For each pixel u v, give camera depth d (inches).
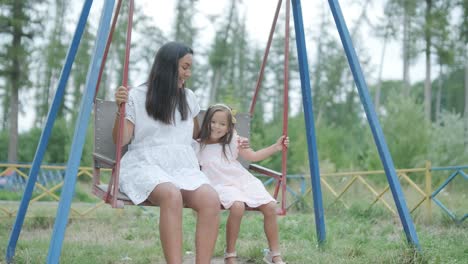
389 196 333.4
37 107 1082.1
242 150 155.7
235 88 1327.5
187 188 118.5
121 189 126.0
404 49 998.4
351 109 1284.4
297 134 636.7
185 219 277.4
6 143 992.2
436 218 273.1
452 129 522.9
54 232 112.9
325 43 1304.1
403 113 512.4
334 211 320.8
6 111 1031.6
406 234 151.3
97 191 133.3
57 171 511.5
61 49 992.2
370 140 533.3
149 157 128.1
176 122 134.1
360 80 156.7
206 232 117.0
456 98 1263.5
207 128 149.3
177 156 130.0
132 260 160.9
